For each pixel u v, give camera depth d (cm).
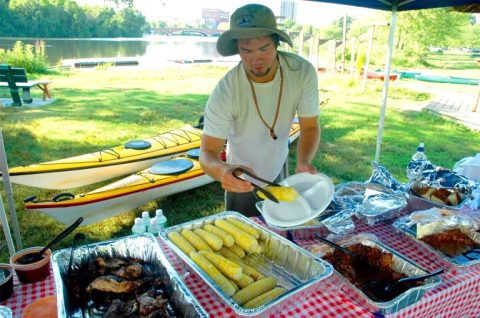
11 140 686
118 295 126
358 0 320
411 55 2303
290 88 202
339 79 1526
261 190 155
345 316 128
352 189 231
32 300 131
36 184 404
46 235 389
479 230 183
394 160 680
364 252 155
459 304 151
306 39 1773
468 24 2511
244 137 214
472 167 255
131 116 930
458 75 1944
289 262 151
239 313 113
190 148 512
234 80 196
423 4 317
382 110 371
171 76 1648
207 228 166
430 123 958
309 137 216
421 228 178
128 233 399
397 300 126
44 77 1439
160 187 400
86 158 441
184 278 146
